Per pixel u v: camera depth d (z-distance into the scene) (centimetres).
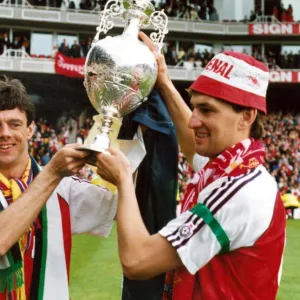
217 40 2795
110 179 182
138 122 226
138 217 175
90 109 2459
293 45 2755
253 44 2786
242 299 175
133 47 197
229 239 170
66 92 2445
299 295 636
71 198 221
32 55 2447
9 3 2461
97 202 219
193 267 169
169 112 239
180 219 175
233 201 170
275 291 182
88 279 693
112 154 182
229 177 177
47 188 182
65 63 2341
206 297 175
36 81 2442
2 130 198
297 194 1895
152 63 199
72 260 823
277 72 2617
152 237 172
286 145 2266
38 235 206
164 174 239
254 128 190
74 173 184
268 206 174
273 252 177
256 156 182
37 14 2491
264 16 2742
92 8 2580
